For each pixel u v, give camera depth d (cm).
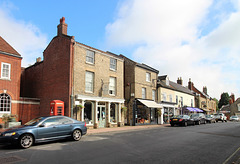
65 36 1777
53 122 995
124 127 2017
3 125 1540
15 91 1742
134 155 744
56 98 1780
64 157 705
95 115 1845
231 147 937
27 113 1856
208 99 5112
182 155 755
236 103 5888
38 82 2089
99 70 1941
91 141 1062
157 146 930
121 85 2197
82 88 1761
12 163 627
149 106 2314
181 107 3441
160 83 3009
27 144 870
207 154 781
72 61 1708
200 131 1647
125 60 2500
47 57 1991
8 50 1744
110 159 680
